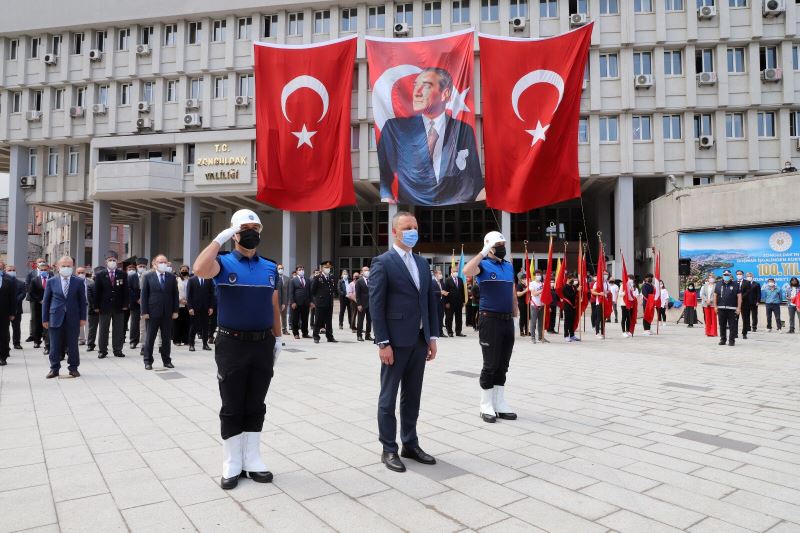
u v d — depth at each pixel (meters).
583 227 32.62
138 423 5.54
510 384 7.81
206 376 8.49
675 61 25.97
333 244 34.75
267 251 35.84
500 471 4.07
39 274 12.62
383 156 19.19
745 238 20.03
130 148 30.44
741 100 25.34
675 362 10.27
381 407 4.27
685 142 25.70
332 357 10.88
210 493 3.64
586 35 16.08
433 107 18.83
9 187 32.50
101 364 9.85
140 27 30.14
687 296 20.12
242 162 28.05
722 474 3.99
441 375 8.62
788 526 3.12
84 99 30.98
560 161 16.16
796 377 8.46
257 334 3.92
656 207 25.02
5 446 4.71
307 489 3.71
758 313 19.61
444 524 3.15
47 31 30.81
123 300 11.02
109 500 3.51
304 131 19.56
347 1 27.55
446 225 34.16
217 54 29.02
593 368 9.42
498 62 16.45
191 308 12.00
